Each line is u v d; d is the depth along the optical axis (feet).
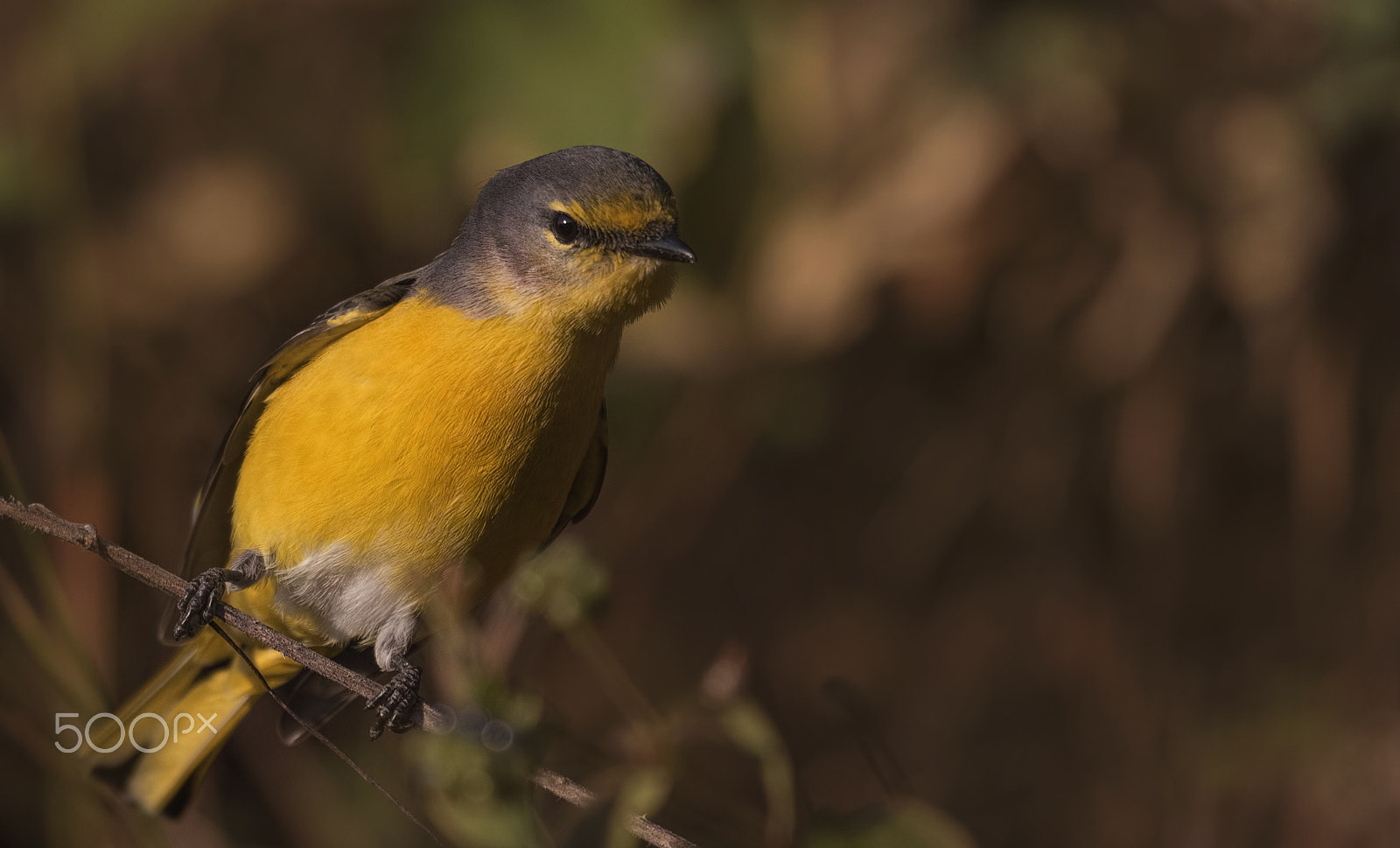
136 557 23.67
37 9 36.76
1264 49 36.42
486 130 32.71
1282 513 38.37
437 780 19.88
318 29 36.99
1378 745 36.65
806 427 39.01
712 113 34.22
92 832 30.42
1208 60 36.37
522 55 32.78
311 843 35.04
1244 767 37.24
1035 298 37.68
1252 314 36.96
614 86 32.76
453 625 21.02
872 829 23.63
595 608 23.90
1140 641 38.47
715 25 34.40
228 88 37.50
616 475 39.14
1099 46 35.78
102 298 37.19
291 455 26.25
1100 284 37.45
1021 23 35.88
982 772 38.96
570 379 26.96
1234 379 37.60
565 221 26.76
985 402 38.99
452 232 34.19
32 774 33.09
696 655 39.42
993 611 39.81
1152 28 36.27
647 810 23.99
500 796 19.85
